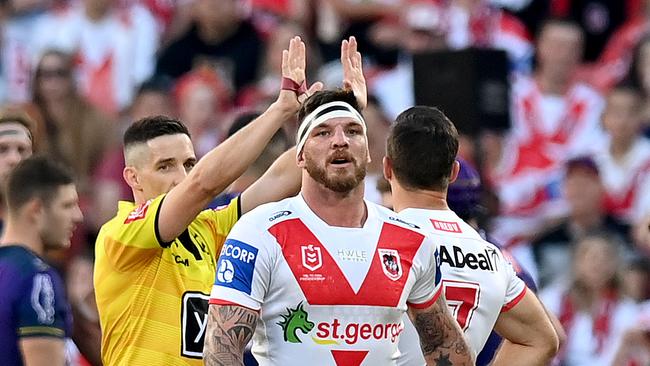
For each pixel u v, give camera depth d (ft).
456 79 109.60
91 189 136.77
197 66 150.41
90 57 154.40
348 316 63.82
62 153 138.00
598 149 138.92
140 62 154.51
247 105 141.18
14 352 75.56
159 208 71.15
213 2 150.00
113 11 155.33
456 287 69.97
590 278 120.98
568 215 132.26
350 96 66.08
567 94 141.59
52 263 122.31
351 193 64.95
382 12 147.43
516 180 137.39
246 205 75.36
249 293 63.31
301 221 64.64
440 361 66.95
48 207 78.33
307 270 63.72
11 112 87.45
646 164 137.08
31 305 75.46
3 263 76.79
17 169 78.74
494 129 110.63
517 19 147.84
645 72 142.61
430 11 146.41
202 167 69.62
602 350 120.37
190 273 73.15
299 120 65.98
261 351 64.59
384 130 127.24
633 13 149.89
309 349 63.57
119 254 72.23
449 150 70.54
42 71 138.51
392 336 65.00
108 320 73.20
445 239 70.28
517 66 145.07
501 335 73.46
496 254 71.92
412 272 65.41
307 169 64.69
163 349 72.23
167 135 75.66
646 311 120.26
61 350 76.18
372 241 65.10
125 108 147.43
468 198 77.30
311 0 148.66
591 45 148.46
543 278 128.67
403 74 143.64
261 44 150.82
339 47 146.61
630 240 132.05
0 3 158.92
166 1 155.94
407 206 70.95
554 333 72.74
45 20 157.79
